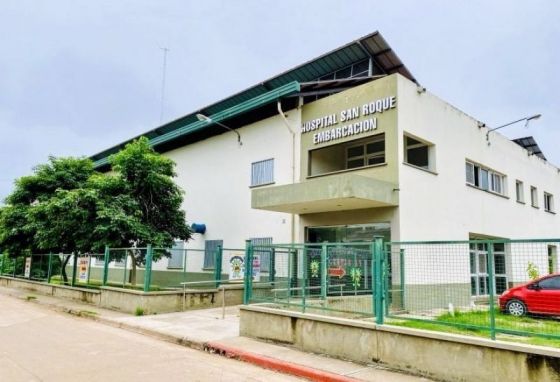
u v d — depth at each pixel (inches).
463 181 687.7
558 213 1041.5
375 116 585.6
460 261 295.6
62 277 781.9
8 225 838.5
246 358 327.0
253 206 602.5
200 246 823.7
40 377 256.2
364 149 640.4
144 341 390.3
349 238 600.4
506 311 263.4
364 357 301.1
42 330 430.0
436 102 647.1
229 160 798.5
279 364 302.4
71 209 644.7
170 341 398.0
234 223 766.5
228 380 268.7
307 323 340.5
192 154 893.2
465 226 674.8
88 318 532.4
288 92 653.3
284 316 358.6
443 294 301.1
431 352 267.9
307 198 535.5
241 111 717.3
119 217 618.2
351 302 338.6
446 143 657.0
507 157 836.6
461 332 277.4
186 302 572.4
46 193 810.2
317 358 315.6
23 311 574.6
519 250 273.0
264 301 394.0
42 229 720.3
